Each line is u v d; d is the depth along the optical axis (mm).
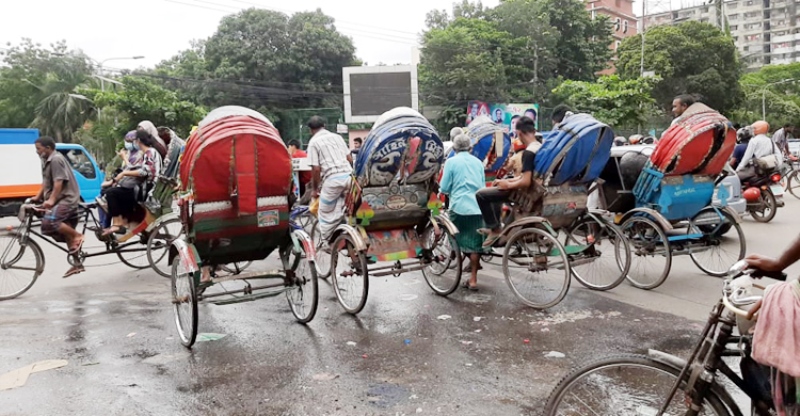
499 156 8477
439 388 3777
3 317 5652
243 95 30938
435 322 5156
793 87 58375
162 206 7121
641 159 6875
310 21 33344
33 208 6594
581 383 2518
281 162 4613
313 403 3611
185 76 31625
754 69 75625
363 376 4004
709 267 6801
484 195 5727
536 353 4328
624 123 22359
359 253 5234
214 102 30891
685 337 4578
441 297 6000
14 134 14016
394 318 5320
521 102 30859
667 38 35844
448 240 6086
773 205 9812
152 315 5648
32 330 5191
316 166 6559
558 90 26891
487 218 5777
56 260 8789
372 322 5215
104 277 7480
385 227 5641
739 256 6477
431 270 6320
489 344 4547
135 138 7352
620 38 59312
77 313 5762
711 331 2279
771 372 2092
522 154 5555
